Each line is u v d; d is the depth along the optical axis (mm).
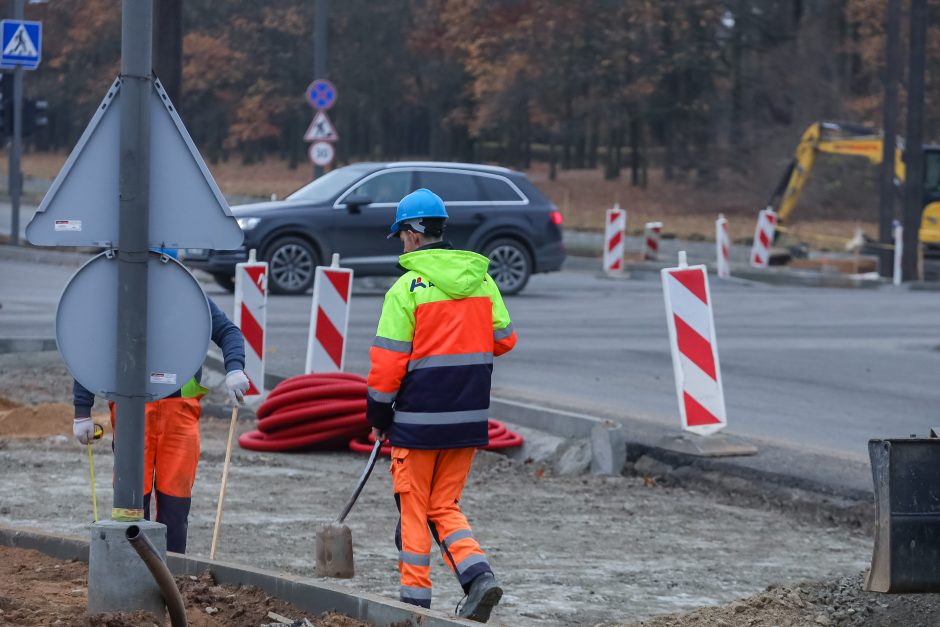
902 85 131625
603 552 20750
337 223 58219
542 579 18750
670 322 27562
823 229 124938
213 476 26000
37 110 78750
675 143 147500
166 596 12508
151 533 13438
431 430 15172
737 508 24969
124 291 13297
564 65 135250
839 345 47438
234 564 15344
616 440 27844
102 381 13461
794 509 24672
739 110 141125
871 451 13539
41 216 13250
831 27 135250
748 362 42844
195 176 13547
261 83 168000
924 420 33062
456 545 15266
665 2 131250
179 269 13547
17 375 37562
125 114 13234
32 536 16750
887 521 13383
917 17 80375
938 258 87875
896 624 15883
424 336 15180
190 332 13594
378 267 59000
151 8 13320
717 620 16031
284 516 22516
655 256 89125
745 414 33531
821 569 20094
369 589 17328
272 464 27719
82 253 76000
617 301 60562
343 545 17672
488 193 60688
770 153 140375
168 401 16562
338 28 156750
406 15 151875
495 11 137125
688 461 27188
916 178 80688
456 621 12812
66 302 13344
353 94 164375
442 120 166000
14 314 48281
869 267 93000
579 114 144625
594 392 36156
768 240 87688
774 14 134375
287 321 48469
